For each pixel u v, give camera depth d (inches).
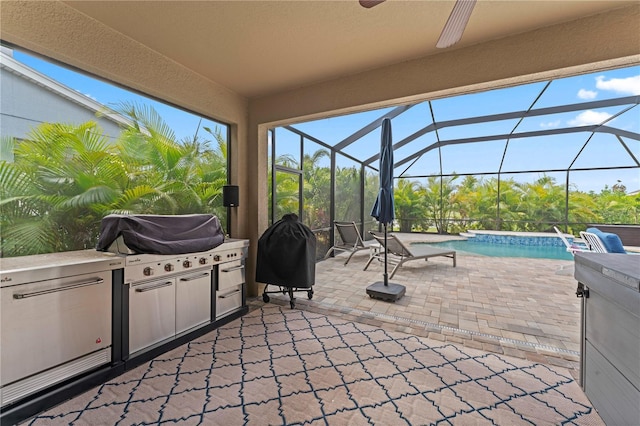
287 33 93.0
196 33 93.0
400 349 95.0
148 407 66.5
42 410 64.9
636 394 48.9
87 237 98.4
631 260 62.7
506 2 78.2
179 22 87.0
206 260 108.8
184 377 78.8
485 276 193.5
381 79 116.1
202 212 137.3
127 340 83.7
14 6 70.3
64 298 70.5
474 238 385.1
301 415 64.0
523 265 230.5
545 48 89.8
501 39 95.9
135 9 81.0
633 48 79.4
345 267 223.3
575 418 62.7
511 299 145.8
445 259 256.5
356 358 89.1
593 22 83.7
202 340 101.6
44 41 75.5
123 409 65.8
